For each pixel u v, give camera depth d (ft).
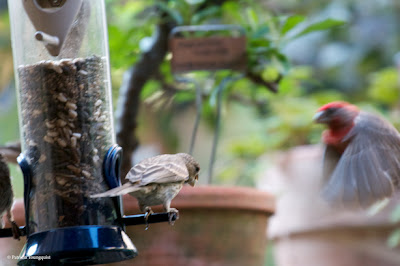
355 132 15.62
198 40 22.17
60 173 16.62
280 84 25.75
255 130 29.32
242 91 26.96
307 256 25.05
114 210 16.51
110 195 14.70
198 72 24.21
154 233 18.62
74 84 17.01
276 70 24.16
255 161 28.45
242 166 28.68
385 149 15.05
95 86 17.17
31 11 16.70
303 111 28.27
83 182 16.58
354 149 15.06
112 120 17.48
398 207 23.90
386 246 24.66
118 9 25.39
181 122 34.63
